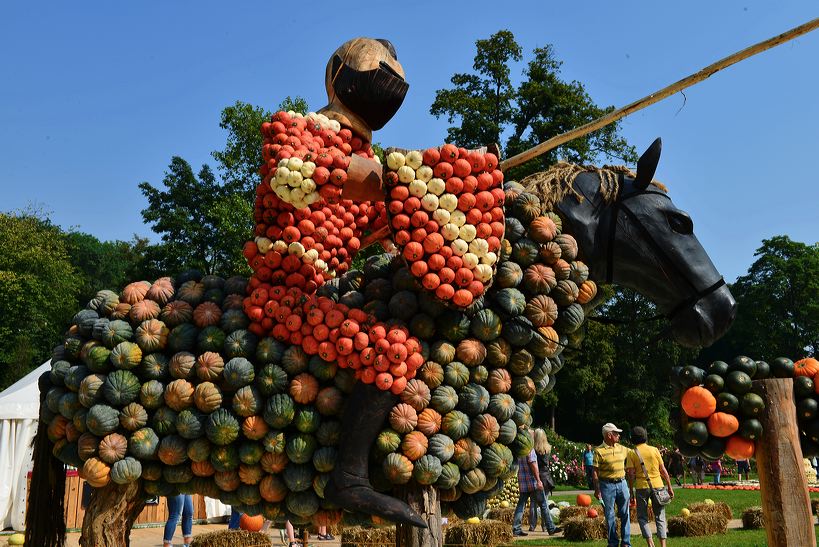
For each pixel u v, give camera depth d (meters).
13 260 31.92
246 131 17.97
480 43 22.81
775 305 40.56
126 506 3.76
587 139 21.89
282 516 3.84
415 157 3.49
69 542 8.96
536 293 3.72
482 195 3.49
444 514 3.83
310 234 3.84
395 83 3.94
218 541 8.09
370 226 4.23
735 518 12.23
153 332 3.79
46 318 32.16
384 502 3.43
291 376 3.69
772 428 3.67
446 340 3.63
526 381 3.72
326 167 3.58
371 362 3.52
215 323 3.84
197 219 27.38
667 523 9.95
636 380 35.06
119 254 47.25
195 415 3.68
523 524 11.43
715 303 3.81
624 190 3.97
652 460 8.03
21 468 10.71
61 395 3.87
